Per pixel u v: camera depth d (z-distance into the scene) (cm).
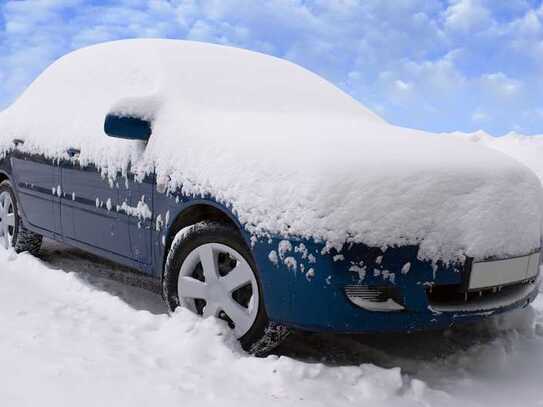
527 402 236
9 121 453
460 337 300
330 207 225
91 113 360
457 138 318
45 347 251
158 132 298
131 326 288
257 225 241
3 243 458
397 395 233
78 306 327
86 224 348
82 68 400
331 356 274
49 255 463
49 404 202
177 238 280
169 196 283
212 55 371
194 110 302
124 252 319
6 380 218
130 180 308
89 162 340
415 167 238
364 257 223
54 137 383
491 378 259
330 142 244
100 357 245
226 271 272
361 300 230
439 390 242
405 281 227
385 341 296
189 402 212
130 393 215
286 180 236
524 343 298
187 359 249
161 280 297
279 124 280
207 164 266
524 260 253
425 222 229
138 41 376
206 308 273
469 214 237
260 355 258
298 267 228
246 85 350
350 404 222
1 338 257
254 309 253
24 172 418
